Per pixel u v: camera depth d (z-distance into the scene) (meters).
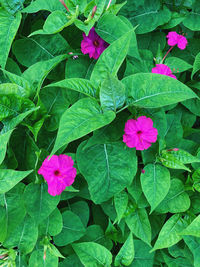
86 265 0.31
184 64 0.32
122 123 0.26
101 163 0.27
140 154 0.30
